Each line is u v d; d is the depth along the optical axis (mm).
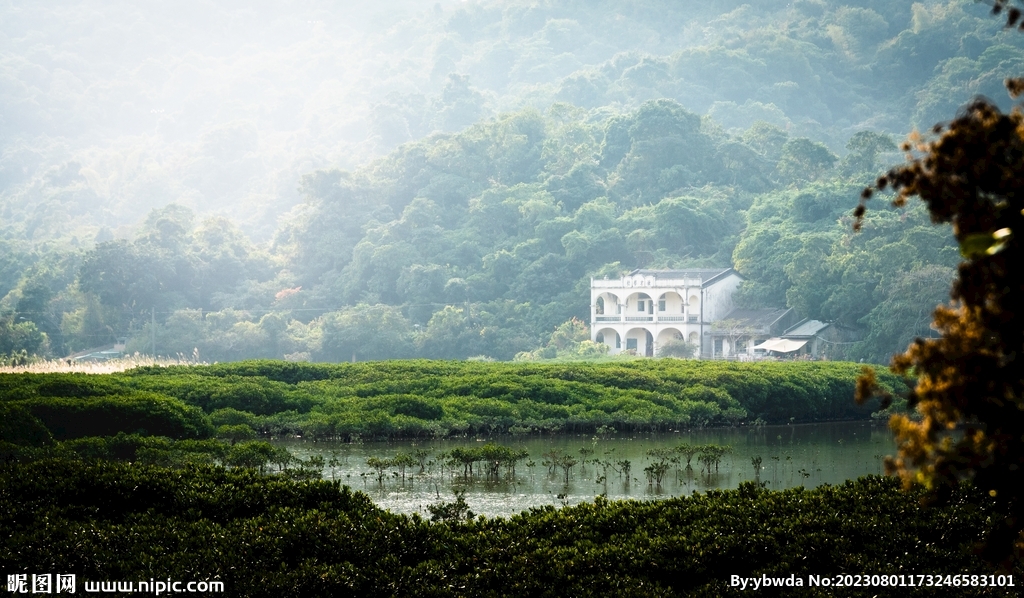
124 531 37094
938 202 16047
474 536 37844
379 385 112625
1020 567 33406
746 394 115438
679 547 35656
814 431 105375
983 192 16141
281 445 89000
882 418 119438
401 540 36906
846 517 37969
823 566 34688
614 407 105438
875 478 43438
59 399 79938
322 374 124562
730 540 35688
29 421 73688
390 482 67562
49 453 68688
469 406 100000
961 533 36688
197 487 41000
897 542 36000
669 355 194250
